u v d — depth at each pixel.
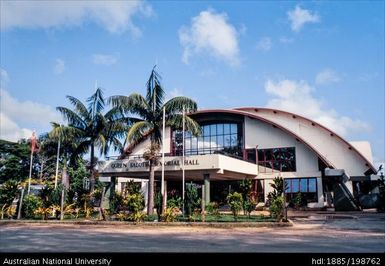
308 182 35.38
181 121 25.11
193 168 27.80
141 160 29.23
